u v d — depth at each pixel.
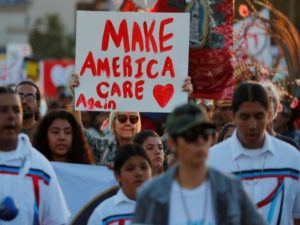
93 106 11.16
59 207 8.61
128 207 8.59
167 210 6.79
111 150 11.40
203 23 12.45
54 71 28.59
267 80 13.36
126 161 8.47
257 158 8.52
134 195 8.55
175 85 11.15
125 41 11.16
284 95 13.55
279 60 15.22
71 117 10.31
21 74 25.36
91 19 11.15
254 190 8.50
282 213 8.55
